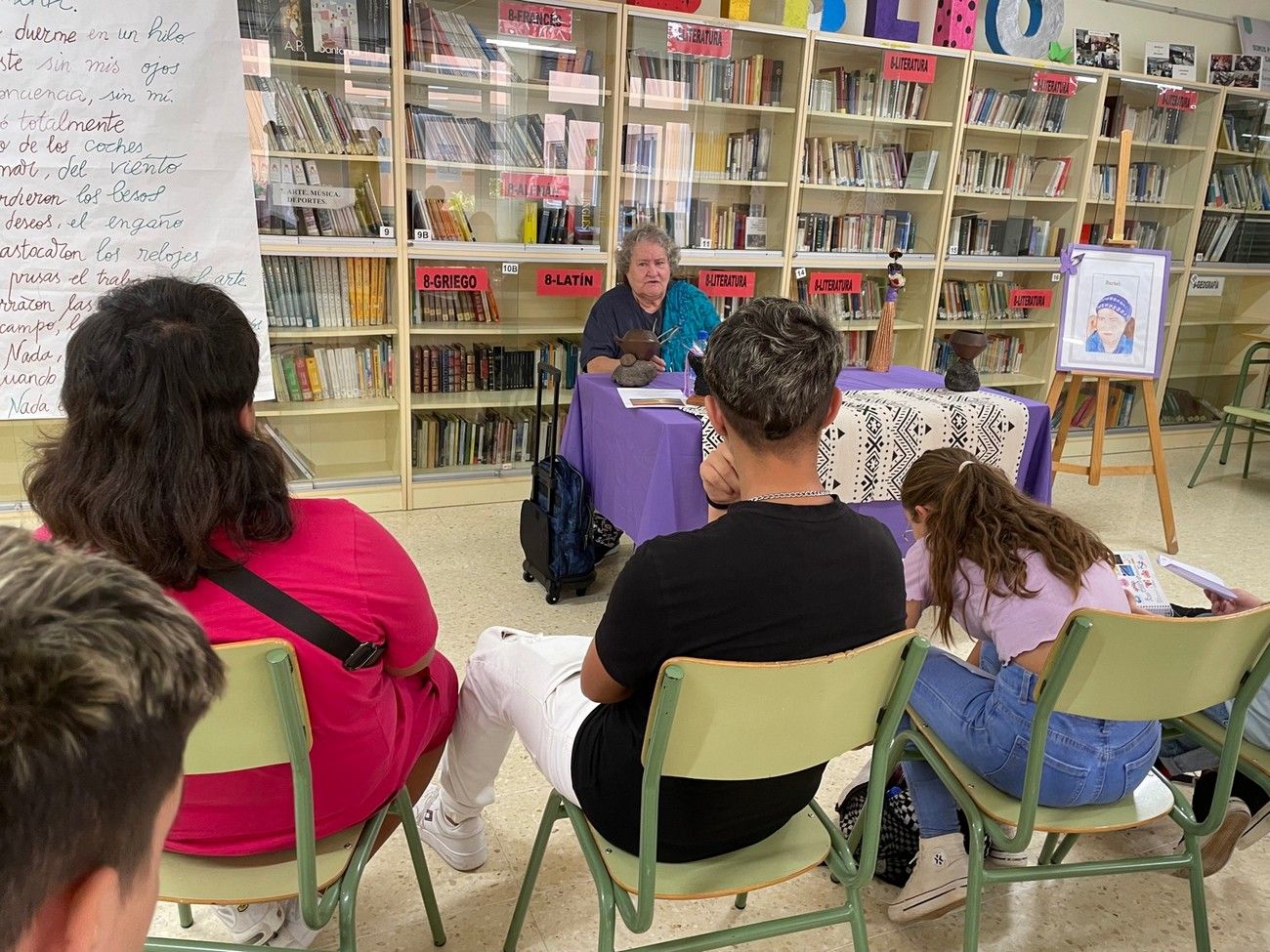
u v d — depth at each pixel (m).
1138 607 1.86
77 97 3.07
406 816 1.40
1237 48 5.43
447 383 4.06
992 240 4.98
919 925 1.72
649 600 1.07
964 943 1.44
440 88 3.68
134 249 3.28
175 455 0.97
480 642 1.65
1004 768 1.44
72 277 3.23
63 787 0.32
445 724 1.51
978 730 1.47
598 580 3.32
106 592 0.37
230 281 3.44
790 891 1.80
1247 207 5.46
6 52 2.96
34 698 0.32
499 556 3.51
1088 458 5.41
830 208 4.61
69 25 3.01
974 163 4.80
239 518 1.03
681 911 1.73
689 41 3.96
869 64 4.41
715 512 1.57
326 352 3.81
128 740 0.35
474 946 1.61
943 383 3.13
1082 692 1.29
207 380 0.99
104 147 3.15
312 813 1.09
